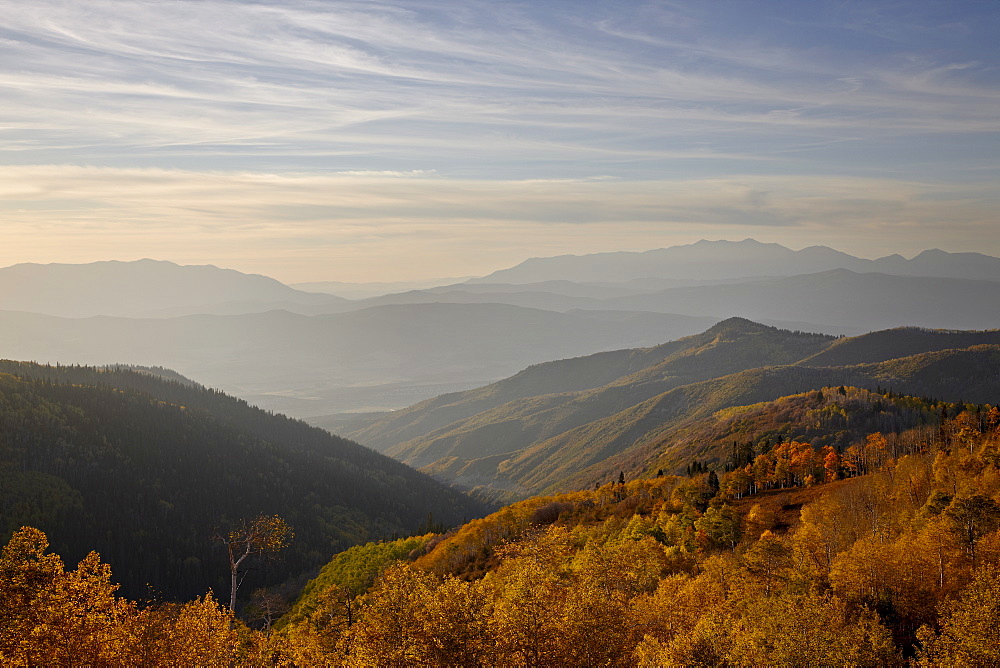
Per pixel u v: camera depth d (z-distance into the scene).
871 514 92.56
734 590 71.50
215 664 57.06
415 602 50.19
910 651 58.91
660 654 54.94
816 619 56.41
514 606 51.66
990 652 48.09
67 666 44.06
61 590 45.66
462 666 46.69
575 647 50.88
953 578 64.75
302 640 68.12
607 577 71.75
